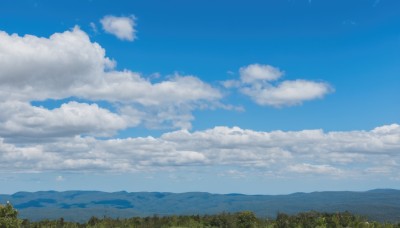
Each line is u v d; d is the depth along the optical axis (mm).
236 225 50406
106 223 53219
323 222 48344
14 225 37000
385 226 49688
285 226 48375
